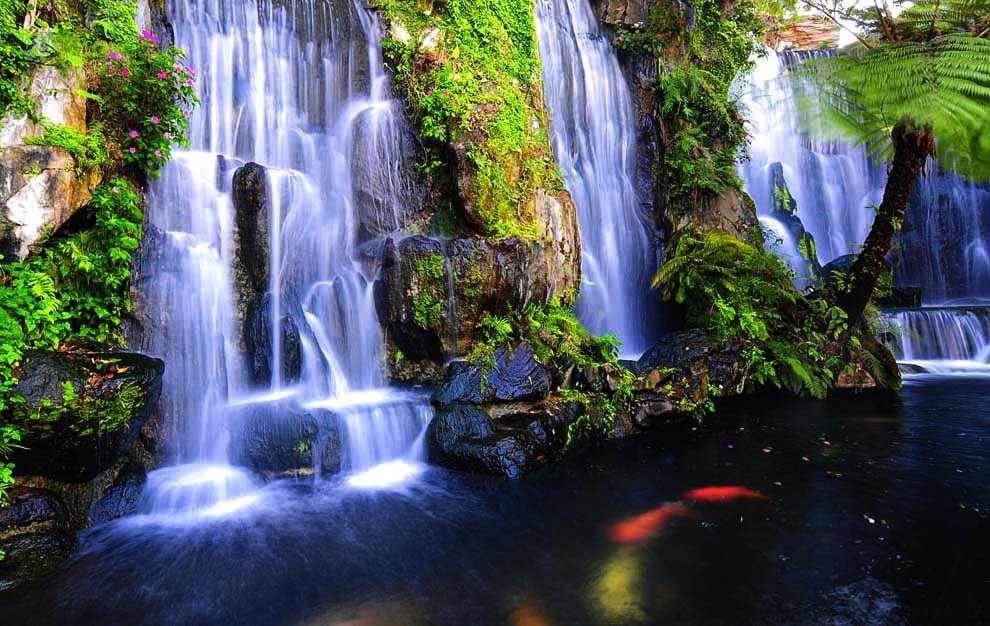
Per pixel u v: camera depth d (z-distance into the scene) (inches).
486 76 329.1
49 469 182.5
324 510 203.3
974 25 322.0
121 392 184.9
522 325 297.4
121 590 154.5
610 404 287.0
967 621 134.0
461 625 138.0
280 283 273.4
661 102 448.5
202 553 173.8
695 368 328.2
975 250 673.0
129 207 227.3
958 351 446.9
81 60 215.3
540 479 230.7
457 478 231.1
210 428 232.7
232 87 317.7
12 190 193.2
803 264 561.3
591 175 426.6
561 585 155.2
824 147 717.9
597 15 461.7
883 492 209.5
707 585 153.2
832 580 153.5
